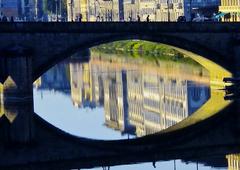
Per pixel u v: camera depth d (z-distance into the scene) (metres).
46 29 147.62
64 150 107.31
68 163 98.12
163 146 109.75
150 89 178.12
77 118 147.75
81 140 117.31
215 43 161.88
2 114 138.75
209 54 161.75
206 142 110.81
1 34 145.38
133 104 173.50
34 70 147.62
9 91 144.38
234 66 163.50
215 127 124.38
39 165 97.06
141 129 137.25
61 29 148.38
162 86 182.38
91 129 131.88
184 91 169.50
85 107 168.12
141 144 112.62
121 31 152.38
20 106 143.62
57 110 160.50
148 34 154.75
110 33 151.50
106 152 105.81
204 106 149.75
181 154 102.94
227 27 161.75
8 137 118.25
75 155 103.38
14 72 143.12
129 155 103.25
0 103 150.62
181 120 137.62
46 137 118.62
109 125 138.25
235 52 162.38
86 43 150.38
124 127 140.12
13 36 146.00
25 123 131.38
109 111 158.62
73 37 149.25
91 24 150.00
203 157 100.44
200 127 126.06
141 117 157.00
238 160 96.69
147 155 103.06
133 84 192.50
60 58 149.38
